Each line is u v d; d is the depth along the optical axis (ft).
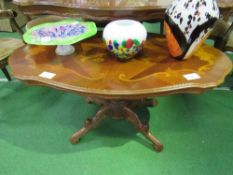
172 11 3.66
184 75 3.47
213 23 3.51
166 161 4.22
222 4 4.53
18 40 5.45
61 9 4.72
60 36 3.94
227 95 5.86
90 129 4.63
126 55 3.78
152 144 4.48
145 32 3.83
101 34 4.79
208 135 4.74
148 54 4.08
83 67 3.71
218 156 4.30
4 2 8.86
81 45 4.38
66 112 5.37
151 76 3.47
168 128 4.91
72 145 4.55
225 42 5.25
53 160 4.26
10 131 4.85
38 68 3.67
